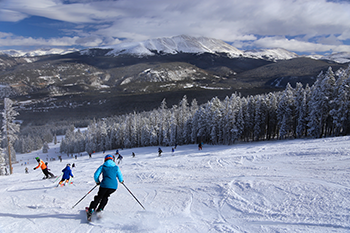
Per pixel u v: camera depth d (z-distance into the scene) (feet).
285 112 149.28
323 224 12.70
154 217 15.74
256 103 166.71
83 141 314.14
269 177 24.90
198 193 20.97
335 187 18.06
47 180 41.39
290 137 160.86
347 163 31.09
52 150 392.27
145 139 229.45
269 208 15.64
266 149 68.95
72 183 33.60
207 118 176.04
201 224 14.12
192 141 195.72
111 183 16.56
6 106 109.19
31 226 14.75
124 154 157.07
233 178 26.22
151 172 38.65
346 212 13.61
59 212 17.76
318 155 42.52
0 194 27.71
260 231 12.57
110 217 16.21
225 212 15.88
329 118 132.05
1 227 14.65
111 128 277.85
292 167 32.94
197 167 44.62
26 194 25.72
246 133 176.35
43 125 647.15
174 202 19.02
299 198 16.60
